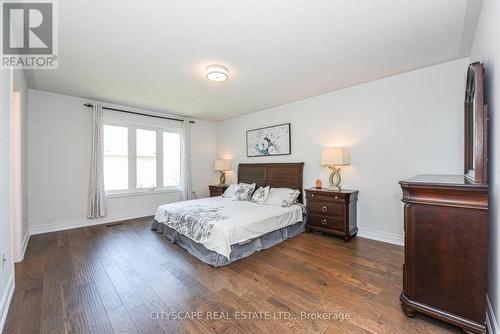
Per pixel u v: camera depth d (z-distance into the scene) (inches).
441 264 58.9
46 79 122.3
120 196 175.5
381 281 83.3
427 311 60.2
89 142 160.6
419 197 62.1
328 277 86.6
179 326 60.9
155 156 196.7
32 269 93.6
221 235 99.3
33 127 139.0
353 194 130.5
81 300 72.4
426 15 71.3
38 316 64.6
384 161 124.4
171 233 130.4
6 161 70.0
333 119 144.9
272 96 153.5
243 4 65.5
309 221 141.2
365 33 80.7
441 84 106.2
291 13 69.6
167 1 63.9
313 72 114.9
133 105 174.2
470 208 55.2
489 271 62.7
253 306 69.5
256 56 97.1
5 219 68.4
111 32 78.8
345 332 58.4
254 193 166.6
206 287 80.4
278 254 109.7
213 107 181.0
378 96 125.6
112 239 131.9
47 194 144.5
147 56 96.3
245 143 205.8
